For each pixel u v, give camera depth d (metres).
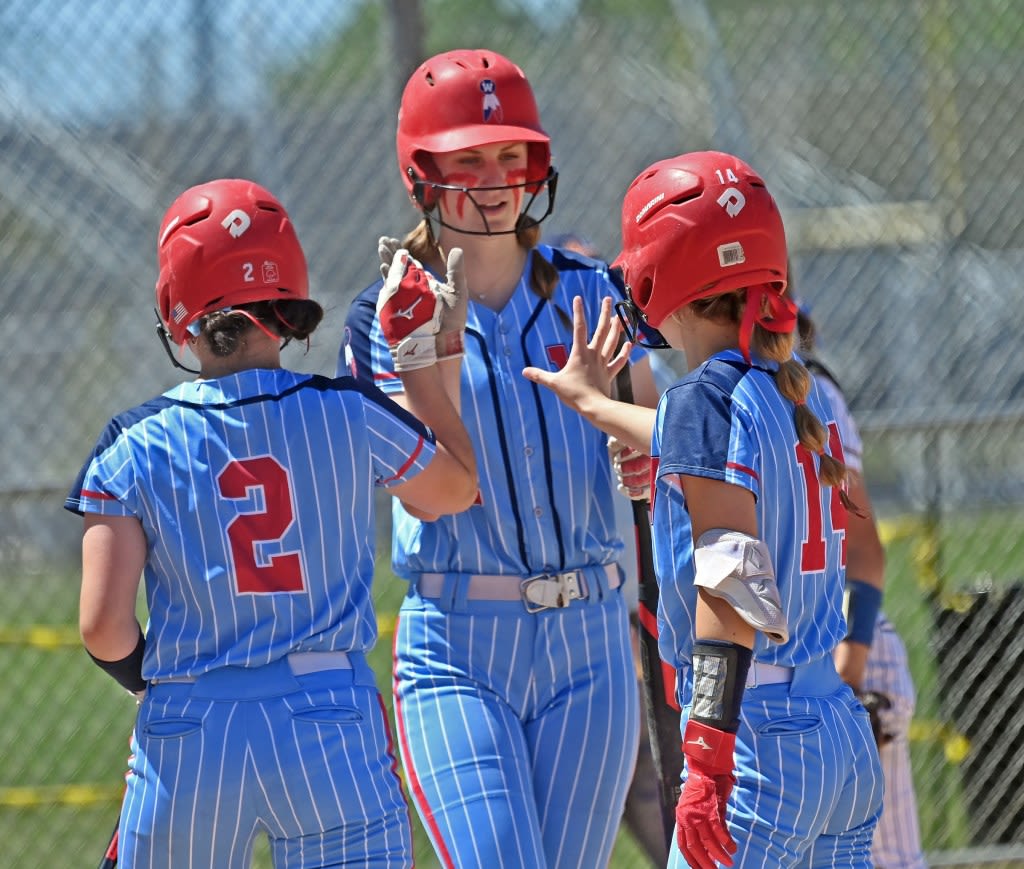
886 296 31.12
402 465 11.19
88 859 21.06
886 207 30.70
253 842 10.65
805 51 29.75
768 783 10.07
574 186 27.41
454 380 12.28
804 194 34.00
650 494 11.16
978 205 25.86
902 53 27.48
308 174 24.75
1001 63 25.67
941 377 26.80
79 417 27.91
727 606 9.86
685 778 10.09
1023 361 28.66
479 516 12.86
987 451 27.05
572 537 12.94
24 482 22.81
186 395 10.80
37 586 28.98
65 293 27.84
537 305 13.38
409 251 13.48
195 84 23.25
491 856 12.02
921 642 26.58
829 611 10.62
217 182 11.26
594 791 12.77
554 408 13.02
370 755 10.59
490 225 13.16
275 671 10.49
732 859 9.92
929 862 19.55
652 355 17.09
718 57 32.84
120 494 10.54
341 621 10.75
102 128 23.88
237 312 10.87
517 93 13.15
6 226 27.11
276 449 10.64
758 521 10.09
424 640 12.87
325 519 10.73
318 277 25.16
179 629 10.53
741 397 10.13
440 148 12.84
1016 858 19.80
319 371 25.50
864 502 13.71
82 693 29.27
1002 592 20.41
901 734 15.83
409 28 18.55
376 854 10.51
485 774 12.34
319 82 24.41
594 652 12.95
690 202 10.44
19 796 22.36
